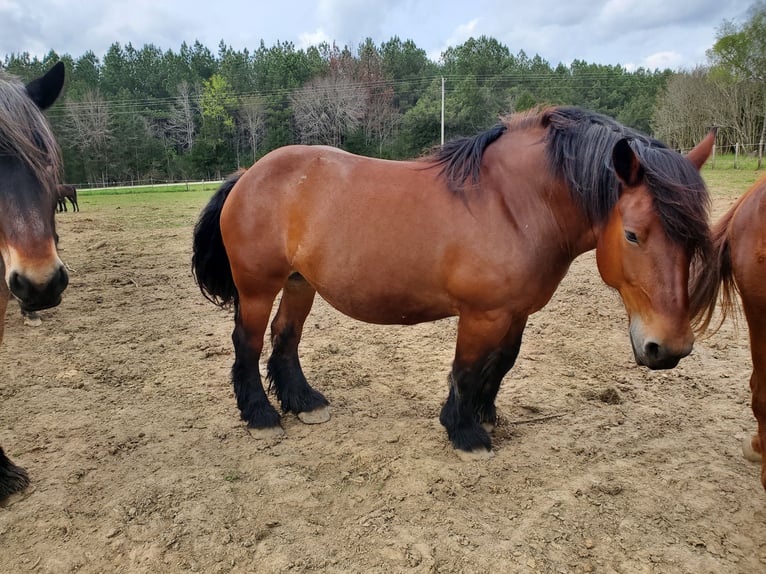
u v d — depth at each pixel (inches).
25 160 78.8
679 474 106.0
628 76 2090.3
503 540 88.7
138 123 1893.5
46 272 80.0
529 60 2778.1
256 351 127.7
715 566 82.8
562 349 173.2
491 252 97.3
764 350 80.1
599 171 90.4
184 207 705.0
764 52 976.3
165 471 110.2
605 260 93.2
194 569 83.7
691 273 90.0
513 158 100.7
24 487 102.2
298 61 2669.8
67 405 139.1
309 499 100.3
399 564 83.8
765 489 85.0
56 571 84.1
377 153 1454.2
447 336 189.0
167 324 205.3
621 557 84.7
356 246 106.7
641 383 147.3
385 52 2753.4
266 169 119.3
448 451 115.9
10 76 89.0
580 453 114.2
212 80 2299.5
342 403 140.3
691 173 82.4
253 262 119.6
